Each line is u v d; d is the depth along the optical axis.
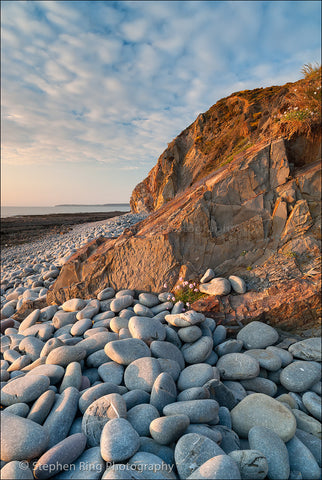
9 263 13.47
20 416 2.41
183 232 4.90
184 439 2.15
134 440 2.10
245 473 2.01
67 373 2.99
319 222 4.71
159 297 4.63
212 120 17.69
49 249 15.54
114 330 3.92
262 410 2.66
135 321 3.66
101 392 2.69
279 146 5.00
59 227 30.72
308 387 3.21
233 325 4.07
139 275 5.04
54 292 5.58
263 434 2.35
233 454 2.11
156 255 4.97
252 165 5.02
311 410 2.92
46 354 3.44
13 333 4.74
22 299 6.53
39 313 4.97
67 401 2.56
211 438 2.26
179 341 3.67
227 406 2.85
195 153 17.84
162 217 5.64
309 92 5.46
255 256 4.80
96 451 2.15
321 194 4.77
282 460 2.18
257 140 6.38
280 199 4.85
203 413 2.42
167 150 20.16
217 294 4.36
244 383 3.29
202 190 5.41
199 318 3.66
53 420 2.41
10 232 27.38
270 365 3.38
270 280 4.41
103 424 2.32
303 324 4.05
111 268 5.33
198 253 4.89
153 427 2.24
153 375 2.88
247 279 4.60
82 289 5.36
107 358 3.36
